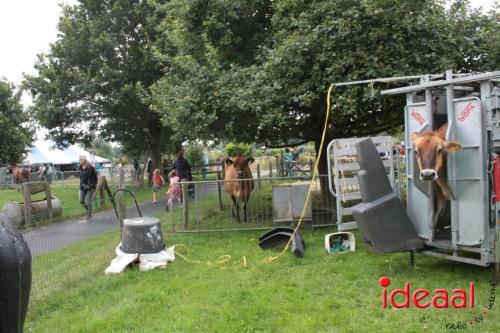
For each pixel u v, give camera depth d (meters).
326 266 6.42
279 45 9.35
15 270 2.65
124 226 7.04
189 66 9.99
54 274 6.57
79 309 5.36
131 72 22.70
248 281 5.94
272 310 4.93
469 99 5.23
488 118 5.15
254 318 4.73
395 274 5.89
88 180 12.49
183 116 9.75
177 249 7.92
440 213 6.04
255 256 7.21
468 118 5.26
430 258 6.53
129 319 4.88
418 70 8.14
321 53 8.43
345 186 7.46
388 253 6.22
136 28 23.14
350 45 8.28
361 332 4.29
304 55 8.53
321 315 4.70
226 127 9.32
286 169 20.81
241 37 11.09
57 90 22.62
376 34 7.99
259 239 8.07
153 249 6.93
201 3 10.73
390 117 10.70
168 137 25.34
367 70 8.05
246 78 9.23
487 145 5.18
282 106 8.69
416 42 8.32
